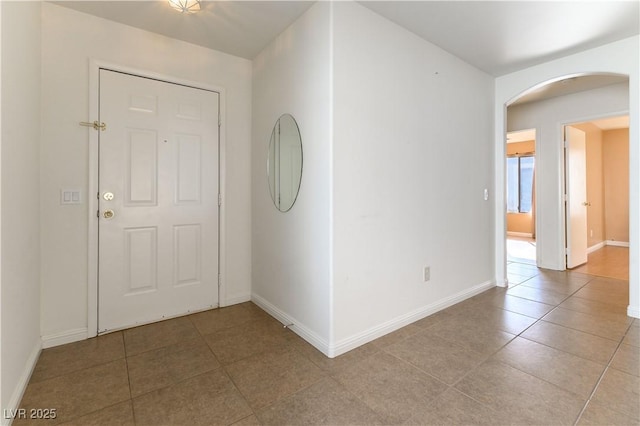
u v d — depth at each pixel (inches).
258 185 113.8
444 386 65.4
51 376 69.4
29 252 70.9
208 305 110.1
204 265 109.0
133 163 94.7
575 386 64.7
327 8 77.6
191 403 60.6
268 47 105.4
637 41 99.0
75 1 81.4
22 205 65.9
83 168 87.0
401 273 96.0
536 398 61.1
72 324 86.0
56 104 82.7
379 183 88.8
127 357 77.7
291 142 93.4
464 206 119.8
